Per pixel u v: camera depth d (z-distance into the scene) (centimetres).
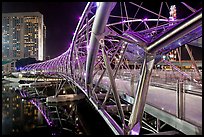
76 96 5128
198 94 1847
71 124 3381
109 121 1152
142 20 3145
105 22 798
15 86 9894
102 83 3472
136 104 778
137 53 995
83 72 2461
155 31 2352
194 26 571
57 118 3853
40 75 13375
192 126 859
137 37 774
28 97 6262
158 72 4584
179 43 698
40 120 3719
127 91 2270
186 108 1243
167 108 1237
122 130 937
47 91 7769
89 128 2995
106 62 876
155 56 733
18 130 3133
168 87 2622
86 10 1177
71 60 2848
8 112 4394
